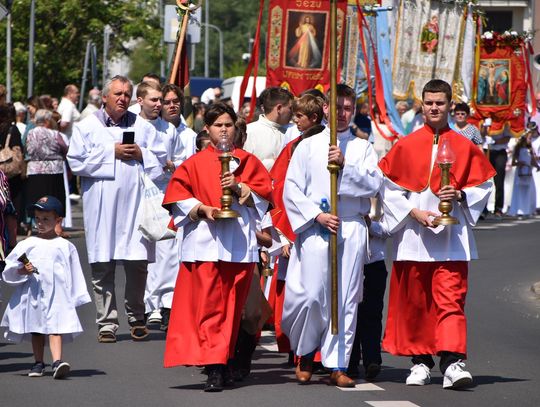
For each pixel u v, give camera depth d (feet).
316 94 50.37
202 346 47.75
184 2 72.84
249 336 50.31
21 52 216.13
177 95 65.00
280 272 53.47
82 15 217.56
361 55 106.11
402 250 49.75
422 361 50.72
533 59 135.23
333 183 48.14
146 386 48.60
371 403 45.29
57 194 101.65
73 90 120.67
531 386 49.24
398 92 109.19
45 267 50.60
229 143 47.96
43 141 100.63
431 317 50.03
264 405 44.73
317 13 96.73
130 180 61.77
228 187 47.70
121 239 61.26
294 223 48.93
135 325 60.95
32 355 55.93
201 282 48.21
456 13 111.14
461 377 47.96
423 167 49.90
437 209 49.65
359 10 98.78
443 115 50.03
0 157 98.32
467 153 50.03
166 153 63.00
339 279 48.88
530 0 239.30
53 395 46.65
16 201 101.30
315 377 51.19
